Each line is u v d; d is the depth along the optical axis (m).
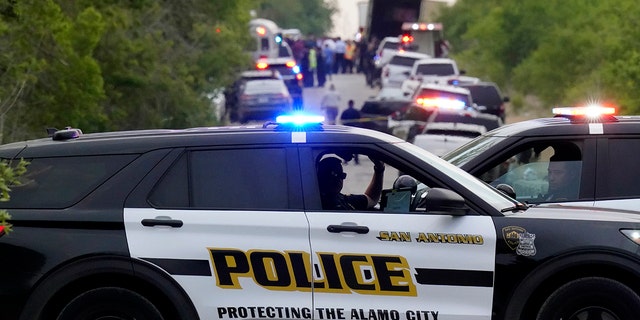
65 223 17.92
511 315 17.80
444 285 17.83
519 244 17.83
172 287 17.78
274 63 124.94
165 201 18.17
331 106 99.12
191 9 85.50
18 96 44.16
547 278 17.86
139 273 17.75
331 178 18.84
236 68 98.06
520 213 18.38
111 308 18.05
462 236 17.86
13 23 44.94
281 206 18.16
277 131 18.69
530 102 115.75
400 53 131.38
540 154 25.20
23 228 17.91
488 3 150.12
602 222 18.05
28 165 18.38
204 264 17.84
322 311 17.80
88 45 50.72
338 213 18.05
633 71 67.62
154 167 18.28
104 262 17.73
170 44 73.31
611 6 79.75
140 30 69.94
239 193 18.22
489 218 18.03
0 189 17.25
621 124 23.80
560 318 18.06
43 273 17.69
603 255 17.75
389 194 18.69
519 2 115.62
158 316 18.03
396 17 173.12
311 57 162.00
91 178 18.30
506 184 23.94
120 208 18.05
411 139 69.75
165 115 72.81
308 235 17.91
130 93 67.06
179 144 18.42
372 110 85.94
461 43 169.25
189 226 17.94
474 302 17.83
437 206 17.83
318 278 17.86
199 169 18.34
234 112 109.31
